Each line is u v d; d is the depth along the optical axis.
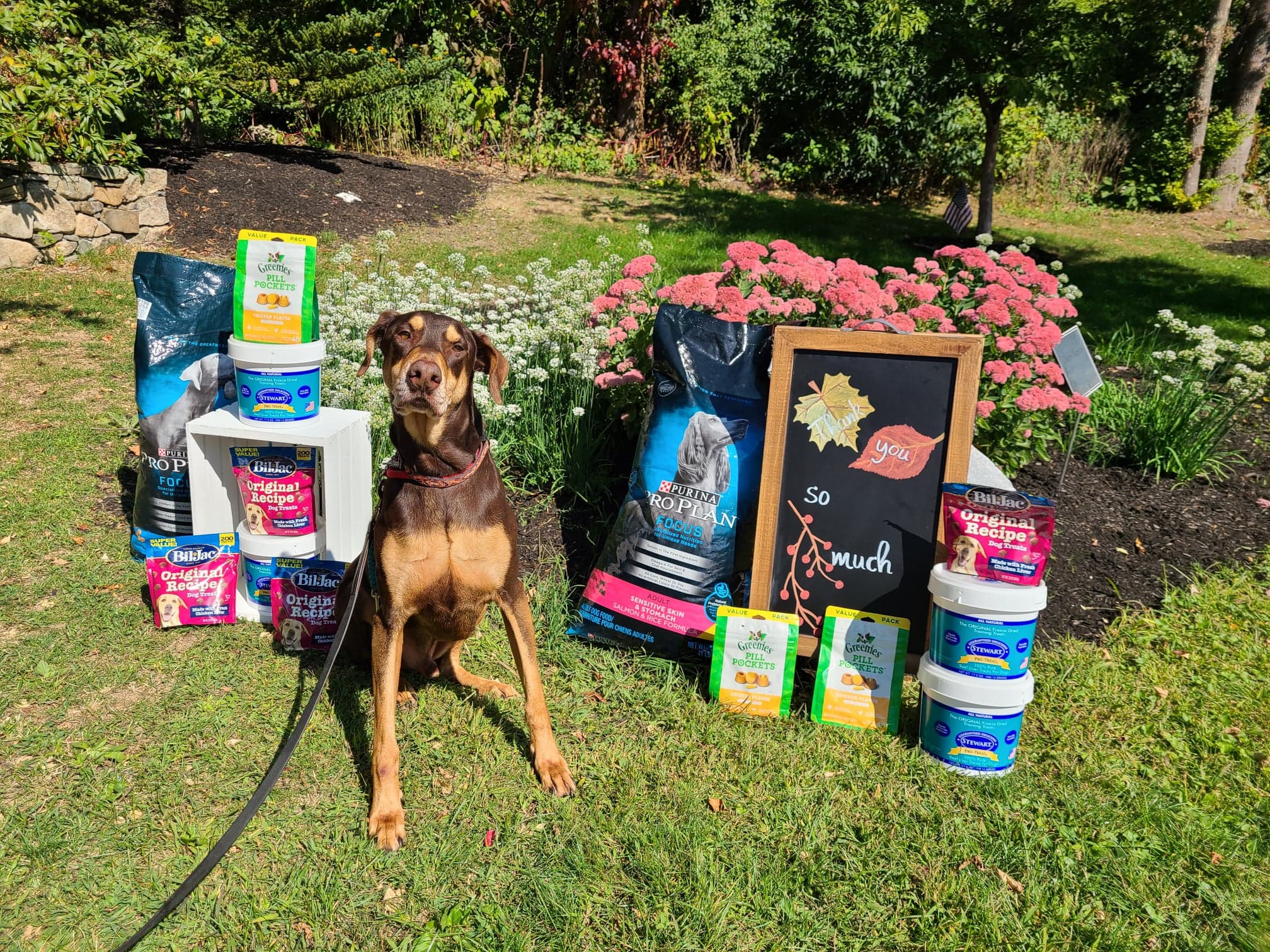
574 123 16.17
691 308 4.33
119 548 4.27
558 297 6.49
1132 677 3.69
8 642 3.54
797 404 3.56
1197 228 15.62
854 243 12.13
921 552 3.49
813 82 16.50
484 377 5.11
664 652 3.70
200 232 9.59
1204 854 2.77
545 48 16.12
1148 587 4.39
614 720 3.37
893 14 11.02
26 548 4.18
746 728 3.31
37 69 8.26
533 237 10.91
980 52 10.89
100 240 8.88
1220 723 3.41
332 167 12.10
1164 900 2.60
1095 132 17.25
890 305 4.28
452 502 2.83
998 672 3.00
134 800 2.83
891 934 2.48
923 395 3.46
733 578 3.67
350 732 3.19
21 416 5.55
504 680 3.60
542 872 2.64
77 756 2.96
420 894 2.55
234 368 4.02
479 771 3.04
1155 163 17.12
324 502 3.84
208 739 3.11
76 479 4.85
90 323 7.26
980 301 4.99
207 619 3.74
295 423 3.77
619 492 4.74
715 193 14.93
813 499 3.58
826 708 3.35
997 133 11.95
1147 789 3.05
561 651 3.73
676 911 2.53
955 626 3.03
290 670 3.52
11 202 8.16
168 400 3.98
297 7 12.02
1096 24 10.76
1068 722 3.40
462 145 14.40
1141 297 10.62
